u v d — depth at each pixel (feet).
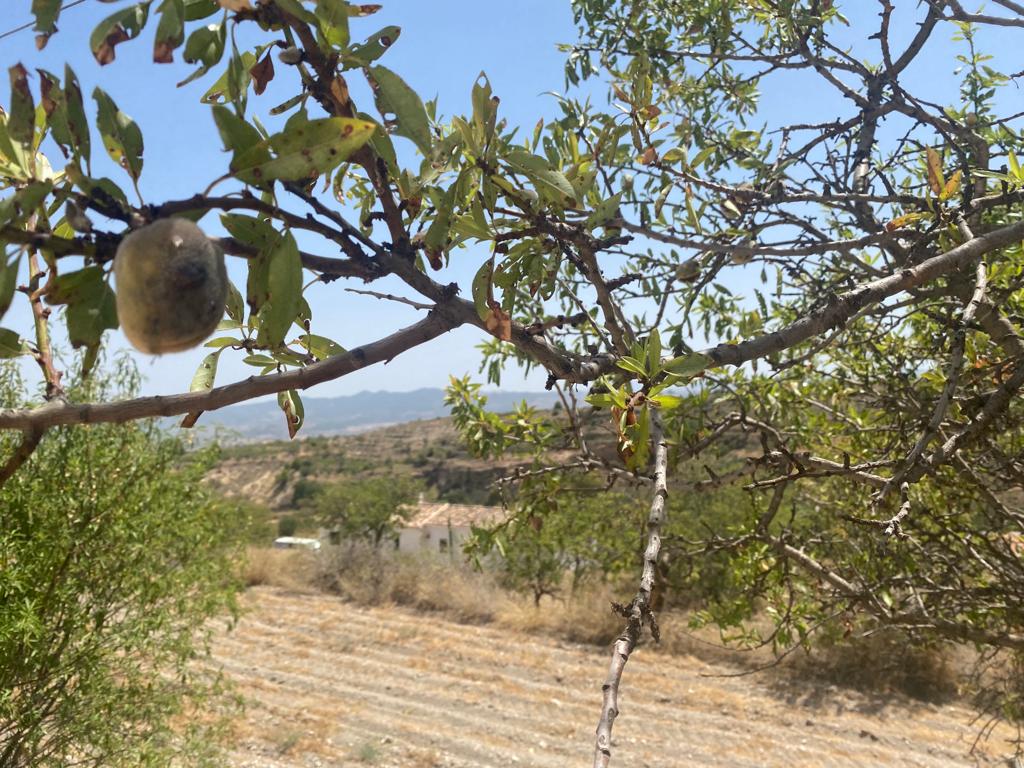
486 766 27.02
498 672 37.60
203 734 21.67
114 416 3.52
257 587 55.26
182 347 2.93
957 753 27.76
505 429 12.02
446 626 45.98
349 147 3.23
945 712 31.42
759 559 12.74
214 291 2.95
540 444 11.75
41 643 16.34
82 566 17.46
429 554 57.06
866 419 13.50
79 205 3.06
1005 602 10.78
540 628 44.65
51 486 17.08
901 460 7.20
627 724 30.91
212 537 20.86
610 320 6.33
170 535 19.25
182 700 21.89
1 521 16.33
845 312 5.78
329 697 33.32
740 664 37.11
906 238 8.64
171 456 19.13
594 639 42.14
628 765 27.20
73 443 17.28
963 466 9.53
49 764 16.83
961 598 11.36
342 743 28.43
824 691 33.76
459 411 12.26
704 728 30.37
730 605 13.43
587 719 31.53
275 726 29.27
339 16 3.54
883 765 26.94
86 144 3.05
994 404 6.81
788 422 13.25
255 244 3.48
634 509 32.96
